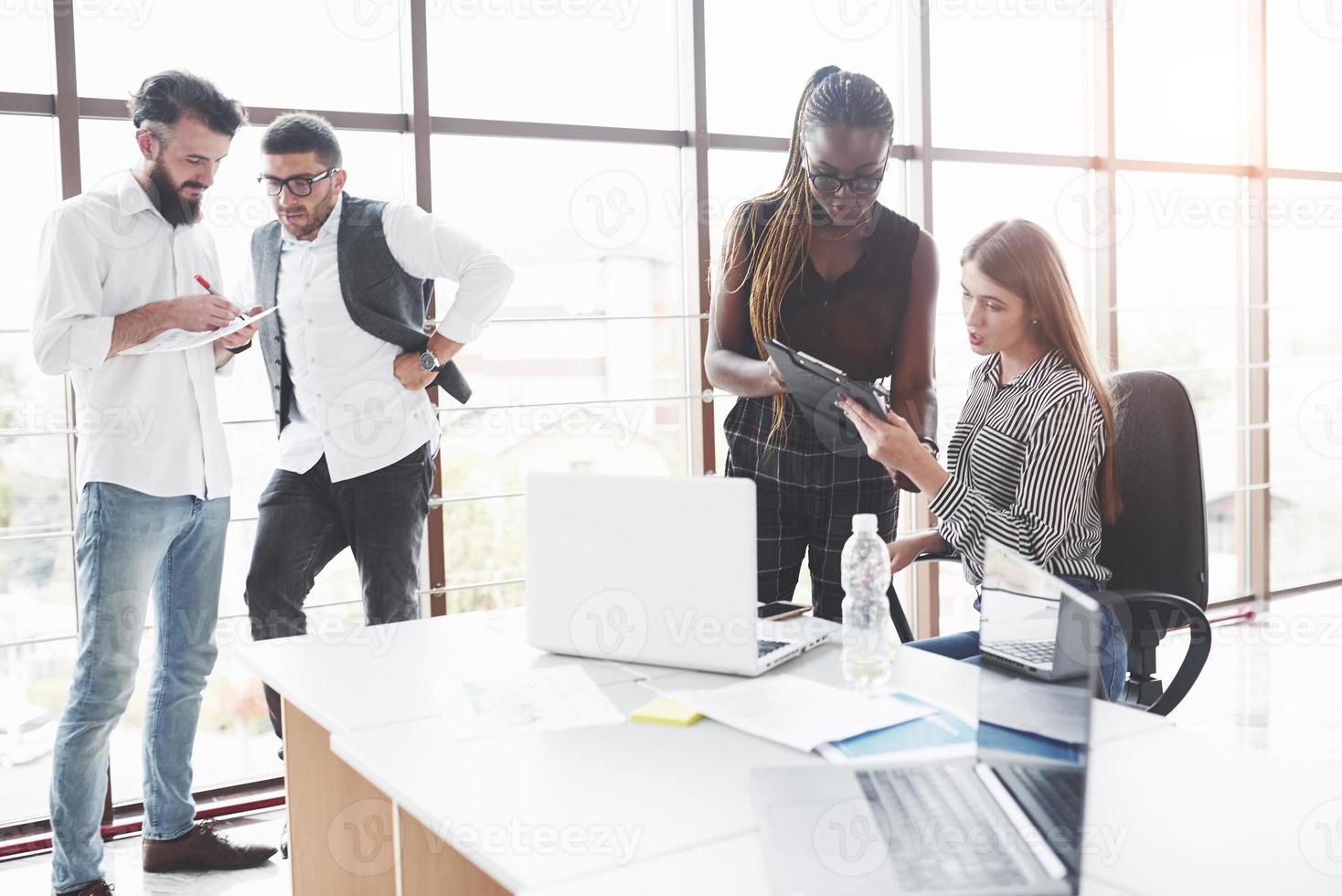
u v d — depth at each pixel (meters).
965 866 0.96
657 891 0.98
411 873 1.42
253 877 2.54
